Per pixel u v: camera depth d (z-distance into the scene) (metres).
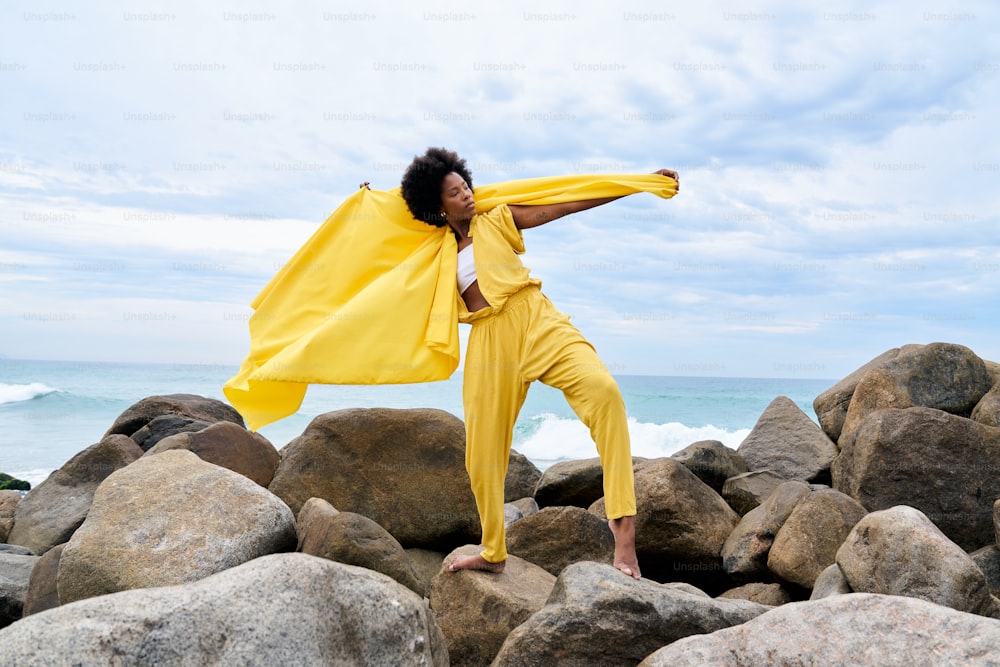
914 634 2.66
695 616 3.54
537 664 3.50
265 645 2.66
